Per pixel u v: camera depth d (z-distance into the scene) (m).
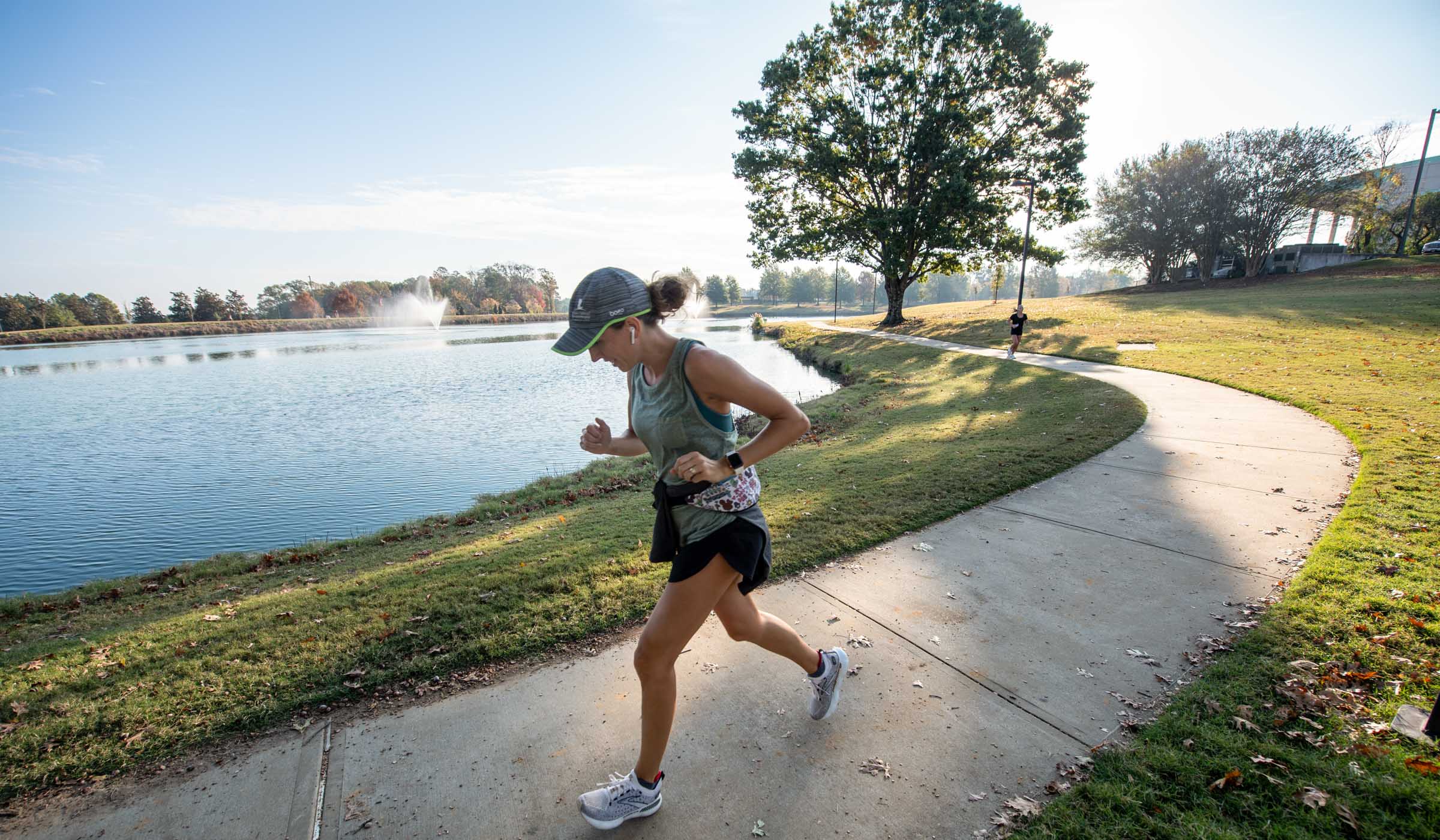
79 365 46.34
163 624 4.34
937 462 6.82
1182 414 8.41
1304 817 1.88
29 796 2.31
